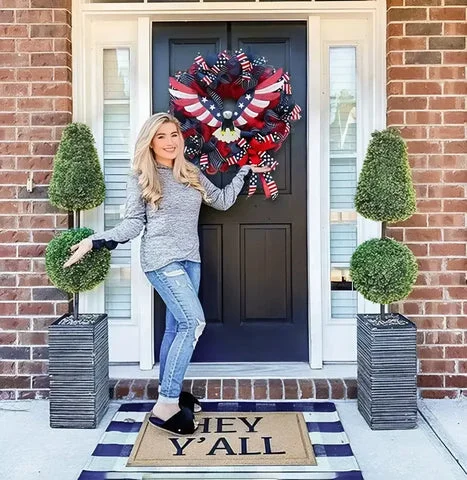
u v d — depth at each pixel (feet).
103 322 9.60
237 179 10.02
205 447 8.32
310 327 10.98
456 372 10.36
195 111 10.22
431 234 10.32
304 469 7.70
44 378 10.37
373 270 8.88
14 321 10.33
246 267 11.28
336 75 11.20
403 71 10.26
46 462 8.02
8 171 10.28
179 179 8.80
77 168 9.09
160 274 8.59
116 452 8.20
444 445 8.48
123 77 11.23
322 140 11.12
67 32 10.34
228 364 11.25
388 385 8.93
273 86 10.28
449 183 10.29
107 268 9.27
